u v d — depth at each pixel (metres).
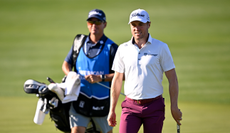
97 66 15.68
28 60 69.44
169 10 148.12
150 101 12.31
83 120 15.45
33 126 21.83
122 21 129.25
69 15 141.88
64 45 88.75
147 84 12.17
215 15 137.00
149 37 12.17
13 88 44.78
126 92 12.60
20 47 85.19
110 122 12.94
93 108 15.49
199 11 144.75
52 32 111.44
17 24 124.38
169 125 23.06
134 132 12.49
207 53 74.69
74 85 15.25
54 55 75.25
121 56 12.64
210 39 95.38
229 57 69.75
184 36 102.25
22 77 53.50
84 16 140.12
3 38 98.94
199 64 63.41
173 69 12.27
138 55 12.19
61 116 15.70
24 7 155.62
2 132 19.81
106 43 15.84
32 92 15.04
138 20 11.93
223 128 21.92
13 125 21.98
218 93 41.38
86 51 15.86
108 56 15.66
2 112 27.08
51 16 139.88
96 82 15.21
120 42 92.50
